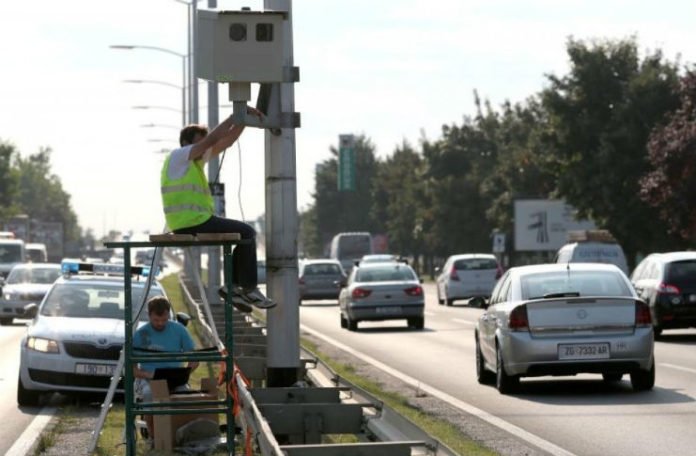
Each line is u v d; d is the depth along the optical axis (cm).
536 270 5156
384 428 2717
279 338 3766
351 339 8625
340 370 5981
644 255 19400
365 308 9662
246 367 4269
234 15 3259
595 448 3481
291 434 2986
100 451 3506
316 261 15200
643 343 4859
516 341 4856
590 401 4662
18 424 4338
